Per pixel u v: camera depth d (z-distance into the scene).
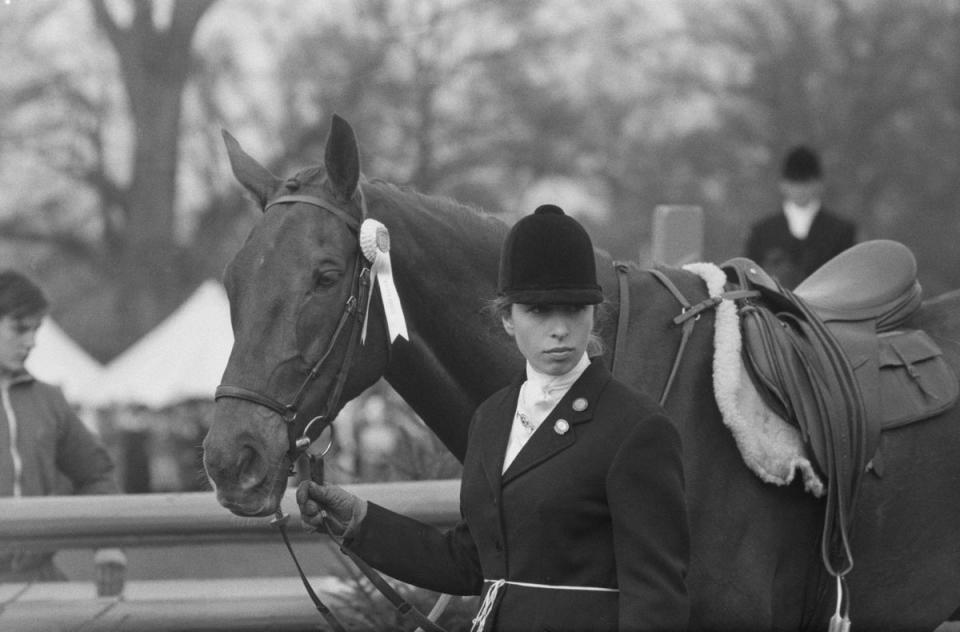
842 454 6.27
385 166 38.62
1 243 40.72
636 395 5.06
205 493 8.09
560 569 5.01
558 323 4.99
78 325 41.59
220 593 9.32
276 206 5.99
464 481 5.30
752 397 6.28
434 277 6.39
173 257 40.94
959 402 6.89
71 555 10.94
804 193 13.87
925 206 47.47
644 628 4.73
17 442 9.45
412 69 38.78
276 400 5.70
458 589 5.64
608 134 44.28
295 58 39.50
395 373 6.50
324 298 5.84
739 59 47.88
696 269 6.79
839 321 6.92
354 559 5.80
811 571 6.40
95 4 40.19
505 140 39.91
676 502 4.91
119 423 25.81
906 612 6.64
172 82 40.50
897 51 47.06
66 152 39.59
